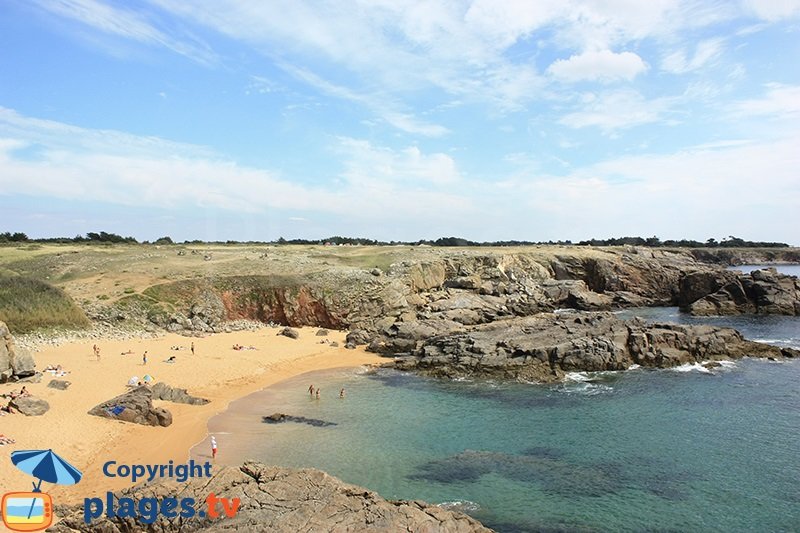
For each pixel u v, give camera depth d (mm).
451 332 66312
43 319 59000
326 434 38688
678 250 156375
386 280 87375
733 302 95438
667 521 26891
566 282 102375
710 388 49250
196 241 167375
